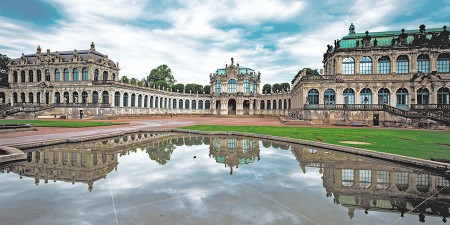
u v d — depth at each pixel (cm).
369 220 728
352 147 1844
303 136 2702
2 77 11044
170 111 11225
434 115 4716
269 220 717
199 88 14075
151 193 934
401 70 6119
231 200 872
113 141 2359
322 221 716
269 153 1777
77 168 1304
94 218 723
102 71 9500
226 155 1686
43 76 9369
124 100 8650
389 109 5184
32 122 4962
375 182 1100
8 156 1417
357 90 6041
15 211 766
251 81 11950
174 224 689
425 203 866
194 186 1019
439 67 5934
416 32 6344
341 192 965
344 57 6344
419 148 1917
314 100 6253
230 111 12369
